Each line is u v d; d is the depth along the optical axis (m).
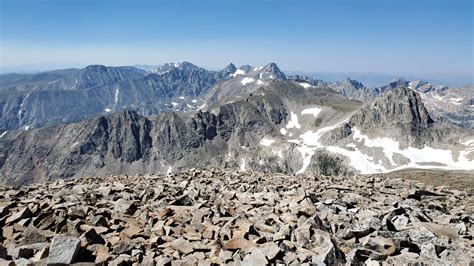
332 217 22.55
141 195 27.78
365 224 20.84
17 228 18.53
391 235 19.97
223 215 22.80
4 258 15.48
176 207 23.92
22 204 24.27
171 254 16.81
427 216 25.16
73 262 15.00
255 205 25.00
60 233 18.33
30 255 16.02
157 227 19.95
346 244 18.69
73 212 20.83
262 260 15.51
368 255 17.53
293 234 18.75
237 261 15.81
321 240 17.92
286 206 24.02
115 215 21.73
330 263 16.08
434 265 16.58
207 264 15.63
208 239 18.45
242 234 18.59
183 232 19.61
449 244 19.94
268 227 20.05
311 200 25.83
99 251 16.52
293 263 15.70
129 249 16.97
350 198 29.38
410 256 17.84
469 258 17.88
